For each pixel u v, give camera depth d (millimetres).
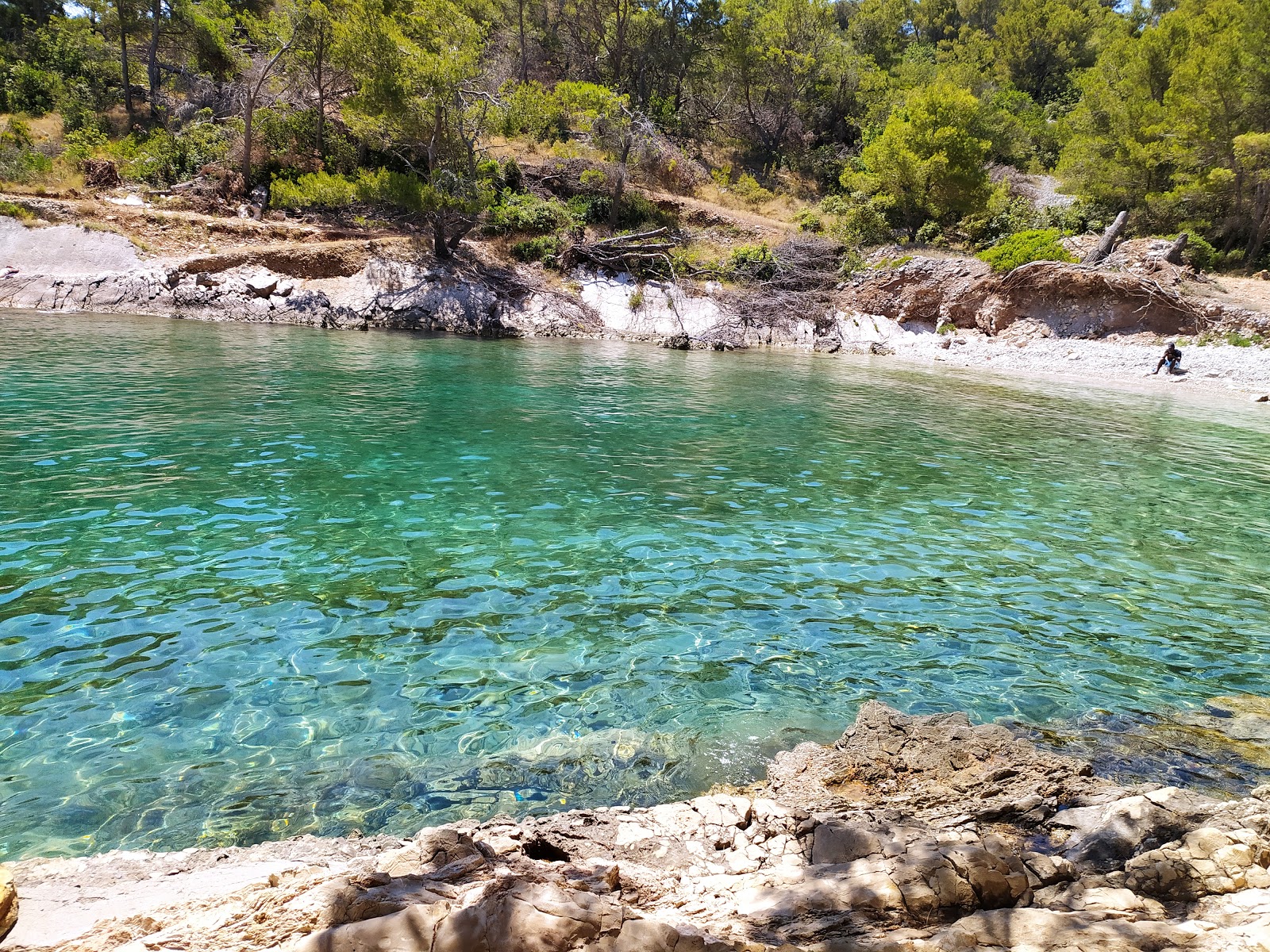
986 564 8156
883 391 20766
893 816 3951
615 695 5336
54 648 5398
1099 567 8227
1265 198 31656
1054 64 57531
